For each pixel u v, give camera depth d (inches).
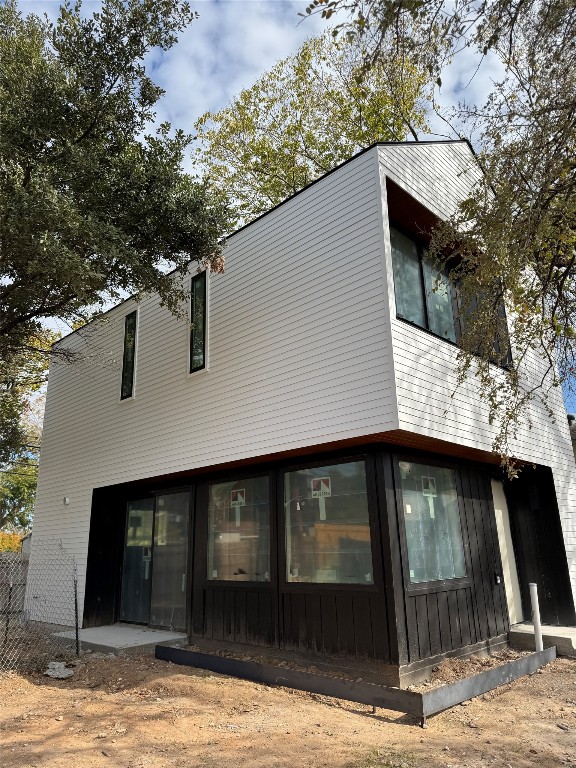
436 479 296.5
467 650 277.7
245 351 320.5
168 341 388.5
